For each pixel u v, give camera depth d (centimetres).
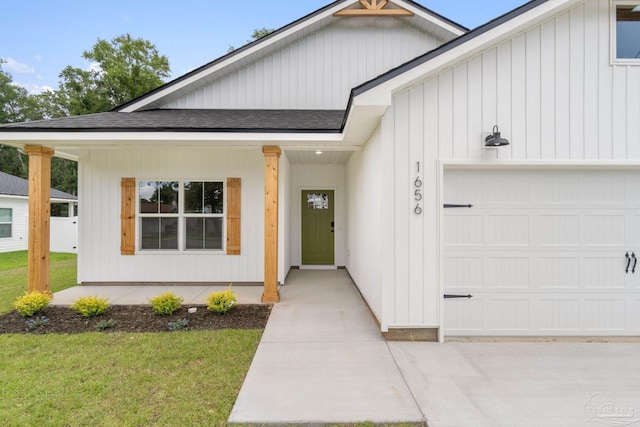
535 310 401
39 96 2694
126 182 674
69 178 2500
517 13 354
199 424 228
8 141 494
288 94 736
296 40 736
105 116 611
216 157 686
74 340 377
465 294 400
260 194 686
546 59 380
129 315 469
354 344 371
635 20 388
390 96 354
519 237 402
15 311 482
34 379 289
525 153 381
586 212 402
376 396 264
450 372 306
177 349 352
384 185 381
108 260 678
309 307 514
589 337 399
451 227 399
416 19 720
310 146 550
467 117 381
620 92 380
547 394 269
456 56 357
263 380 288
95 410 244
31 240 528
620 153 380
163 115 636
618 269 400
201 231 692
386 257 381
